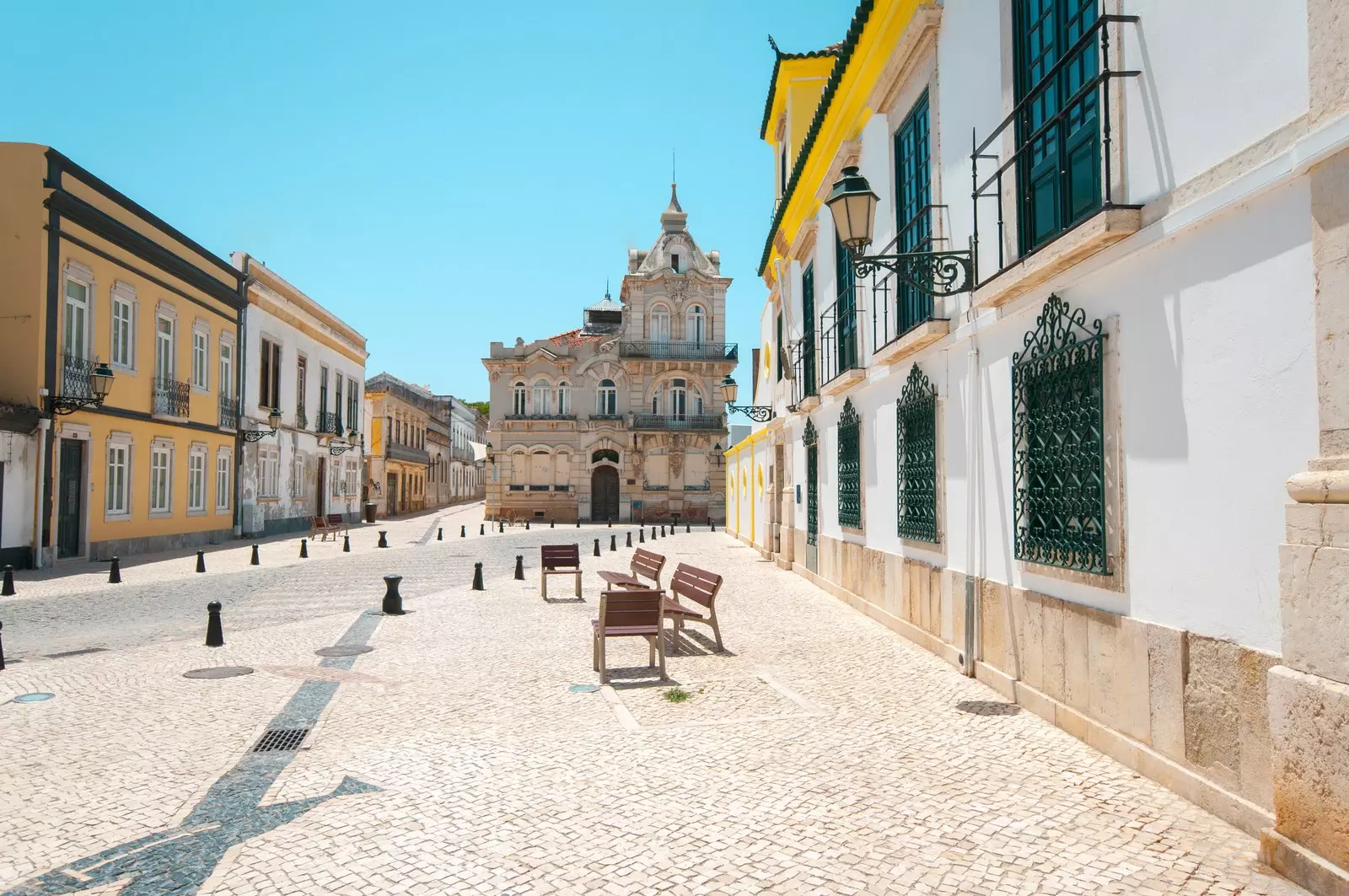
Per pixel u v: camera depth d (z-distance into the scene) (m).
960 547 7.92
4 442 16.72
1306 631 3.55
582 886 3.74
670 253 48.31
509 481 46.94
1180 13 4.68
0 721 6.35
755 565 19.20
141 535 21.72
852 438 12.02
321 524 28.16
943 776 5.05
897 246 9.95
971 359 7.60
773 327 20.77
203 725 6.28
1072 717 5.77
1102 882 3.69
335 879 3.82
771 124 18.97
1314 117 3.62
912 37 8.75
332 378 37.41
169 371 23.16
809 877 3.80
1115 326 5.29
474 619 11.30
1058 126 6.18
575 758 5.50
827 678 7.70
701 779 5.07
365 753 5.63
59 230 18.14
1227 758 4.30
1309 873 3.49
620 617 7.77
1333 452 3.56
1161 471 4.86
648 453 47.06
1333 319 3.56
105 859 4.04
